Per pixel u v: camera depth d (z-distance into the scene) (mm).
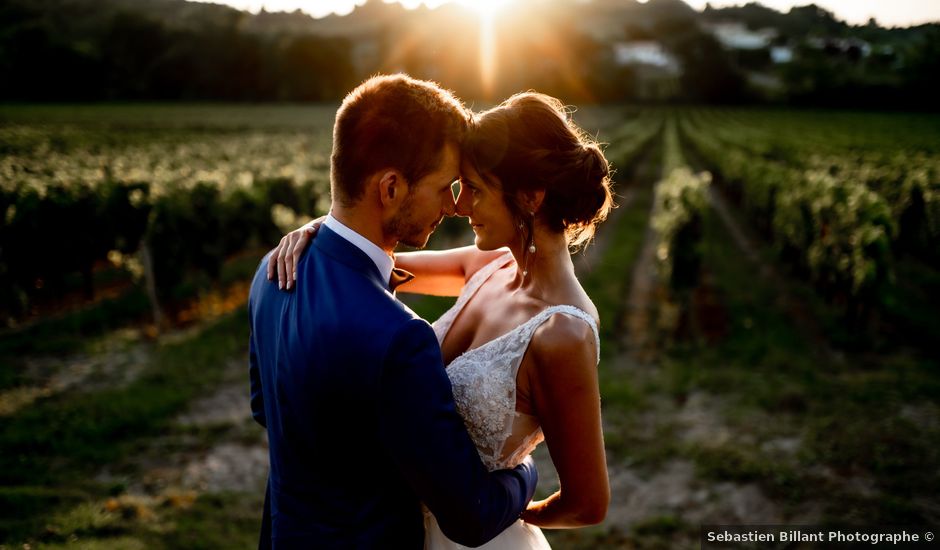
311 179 13461
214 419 5289
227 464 4570
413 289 1976
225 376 6203
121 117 53062
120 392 5680
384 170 1220
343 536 1234
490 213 1398
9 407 5398
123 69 77312
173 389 5824
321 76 82500
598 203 1397
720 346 7078
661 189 13078
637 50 127062
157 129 44531
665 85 101812
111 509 3857
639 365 6598
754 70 106312
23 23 74125
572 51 93312
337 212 1289
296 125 50938
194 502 4008
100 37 81375
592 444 1335
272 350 1305
